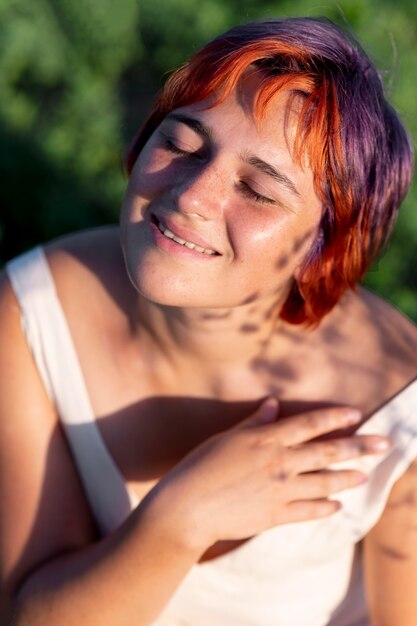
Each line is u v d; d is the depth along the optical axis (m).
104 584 2.21
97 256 2.43
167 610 2.52
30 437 2.40
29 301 2.38
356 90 1.95
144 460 2.47
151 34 5.15
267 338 2.29
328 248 2.12
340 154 1.94
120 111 5.00
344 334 2.36
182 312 2.18
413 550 2.39
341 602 2.60
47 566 2.34
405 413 2.30
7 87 4.91
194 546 2.18
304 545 2.39
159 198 1.98
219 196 1.92
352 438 2.28
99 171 4.81
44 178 4.76
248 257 1.96
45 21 4.96
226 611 2.50
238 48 1.89
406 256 4.45
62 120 4.92
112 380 2.39
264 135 1.88
